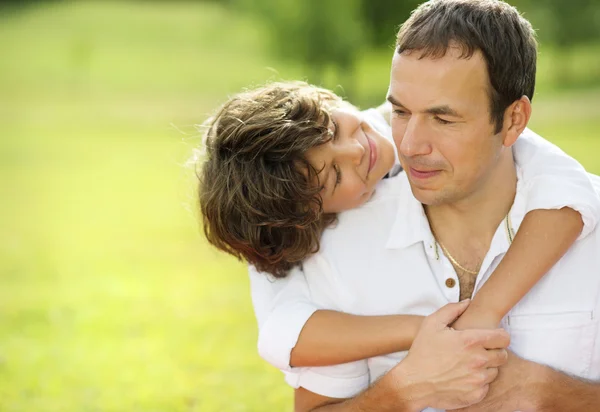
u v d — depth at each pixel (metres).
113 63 34.72
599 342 2.19
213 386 5.13
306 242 2.33
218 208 2.37
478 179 2.09
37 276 8.56
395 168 2.59
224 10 46.38
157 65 34.12
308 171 2.30
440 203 2.12
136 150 18.12
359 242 2.33
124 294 7.71
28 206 12.61
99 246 9.88
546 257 2.13
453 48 1.97
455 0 2.05
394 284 2.28
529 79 2.09
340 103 2.52
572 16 26.64
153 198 12.97
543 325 2.19
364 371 2.32
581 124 18.02
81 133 20.62
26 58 35.72
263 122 2.31
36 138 19.89
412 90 2.01
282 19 24.83
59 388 5.26
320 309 2.29
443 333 2.08
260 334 2.31
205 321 6.72
